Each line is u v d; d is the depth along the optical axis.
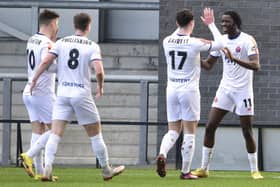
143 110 43.00
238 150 39.81
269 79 41.78
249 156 32.72
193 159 39.66
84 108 28.45
